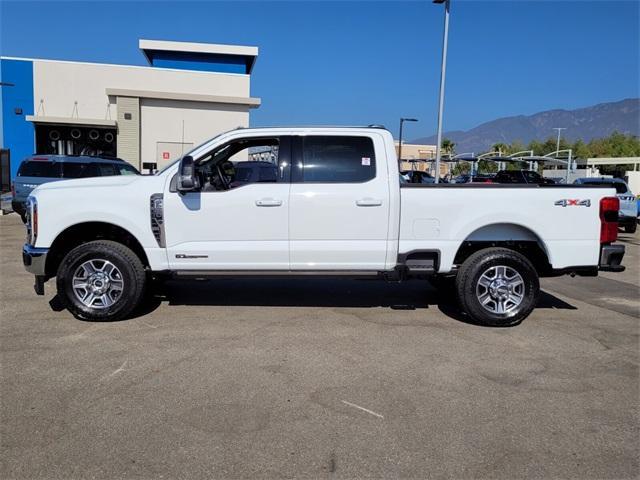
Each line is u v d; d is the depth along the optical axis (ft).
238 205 20.31
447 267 20.86
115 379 15.25
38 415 13.04
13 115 83.56
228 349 17.84
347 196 20.38
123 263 20.24
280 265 20.71
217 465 10.99
